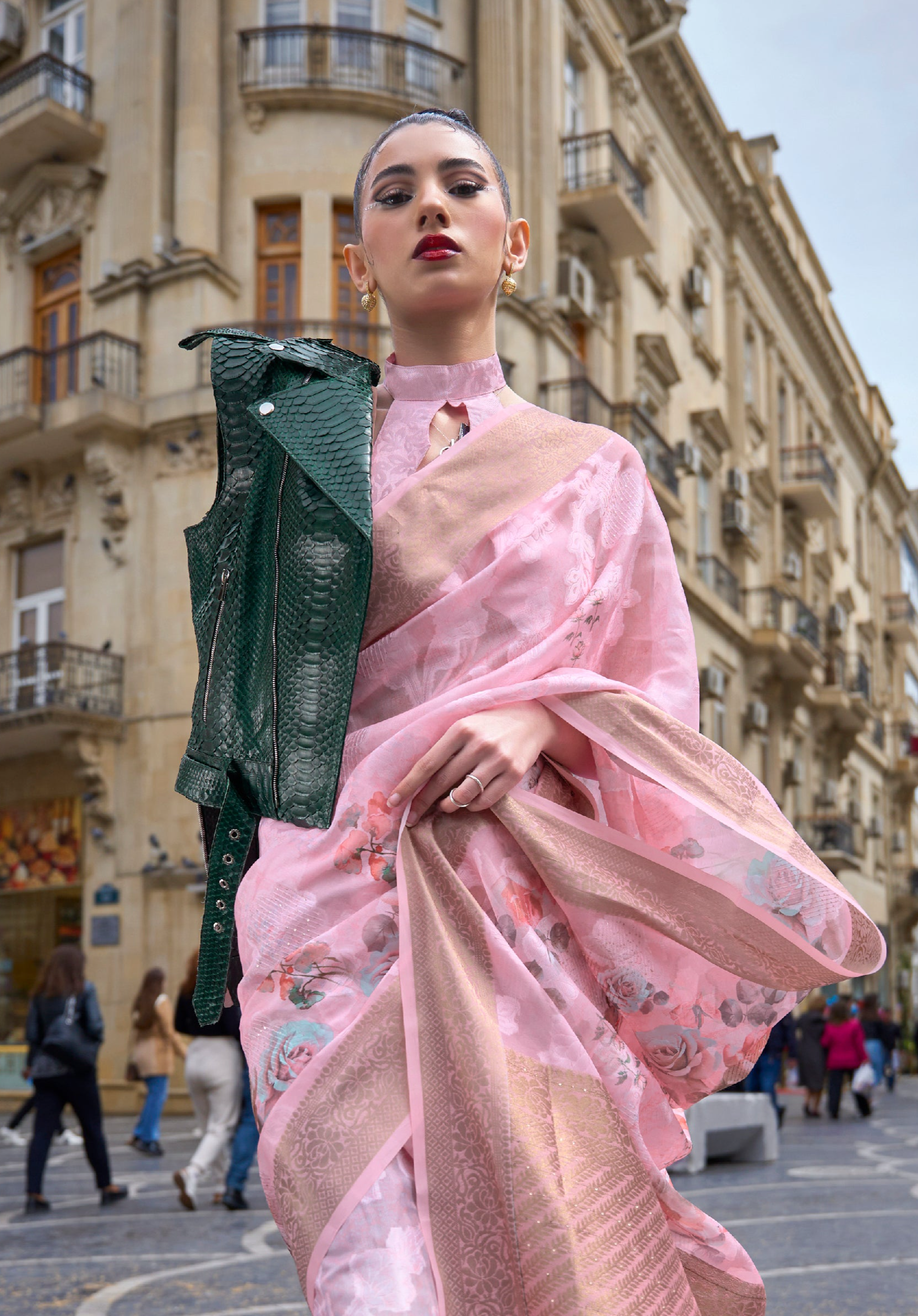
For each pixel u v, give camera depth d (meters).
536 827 1.40
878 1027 24.89
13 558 18.94
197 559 1.61
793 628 30.00
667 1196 1.39
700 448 26.09
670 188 25.91
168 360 17.64
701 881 1.44
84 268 18.69
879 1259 5.08
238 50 18.28
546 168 19.75
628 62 23.69
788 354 34.00
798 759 32.81
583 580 1.50
